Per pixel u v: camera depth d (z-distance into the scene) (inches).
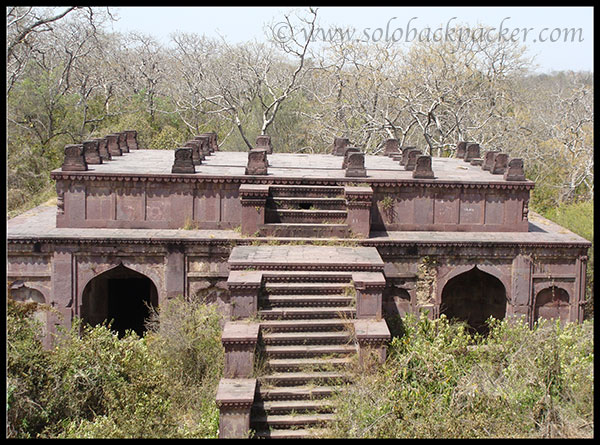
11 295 577.0
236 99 1544.0
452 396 442.9
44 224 622.8
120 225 605.9
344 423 420.5
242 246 568.1
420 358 473.4
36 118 1288.1
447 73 1331.2
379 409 424.2
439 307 593.9
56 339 571.8
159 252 577.9
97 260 578.9
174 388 478.3
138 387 447.8
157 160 757.3
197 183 603.8
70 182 600.1
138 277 755.4
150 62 1764.3
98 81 1508.4
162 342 520.4
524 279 600.1
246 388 434.0
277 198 597.9
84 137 1321.4
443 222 625.9
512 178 627.5
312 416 437.4
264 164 615.8
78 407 458.0
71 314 579.5
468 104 1328.7
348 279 514.0
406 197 621.6
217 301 589.3
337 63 1391.5
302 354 472.4
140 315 759.1
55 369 457.1
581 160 1256.8
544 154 1306.6
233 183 604.7
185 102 1512.1
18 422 426.6
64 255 574.9
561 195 1234.0
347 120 1379.2
